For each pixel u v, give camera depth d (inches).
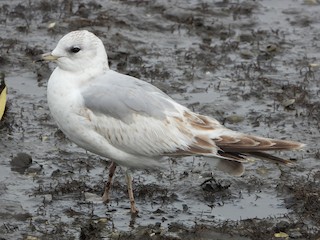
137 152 518.9
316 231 510.3
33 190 545.6
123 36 777.6
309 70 738.2
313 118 658.2
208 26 816.3
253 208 538.6
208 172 576.4
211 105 673.0
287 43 797.9
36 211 523.5
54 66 719.1
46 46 746.8
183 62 746.2
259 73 735.7
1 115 619.8
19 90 676.1
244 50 777.6
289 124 650.8
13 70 705.6
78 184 552.4
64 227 506.6
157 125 514.6
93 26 791.1
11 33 768.3
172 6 844.0
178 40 788.0
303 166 589.3
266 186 562.9
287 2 882.8
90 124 515.5
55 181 557.9
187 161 590.2
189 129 518.0
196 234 503.8
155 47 769.6
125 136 514.6
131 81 525.7
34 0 831.1
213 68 737.6
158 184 560.7
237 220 522.3
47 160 582.2
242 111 669.3
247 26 829.2
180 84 706.2
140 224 515.8
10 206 524.7
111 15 814.5
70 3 824.9
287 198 547.8
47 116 639.8
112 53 741.3
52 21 793.6
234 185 562.9
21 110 644.7
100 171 575.2
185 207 536.1
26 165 573.0
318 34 820.6
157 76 714.2
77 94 517.0
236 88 705.6
